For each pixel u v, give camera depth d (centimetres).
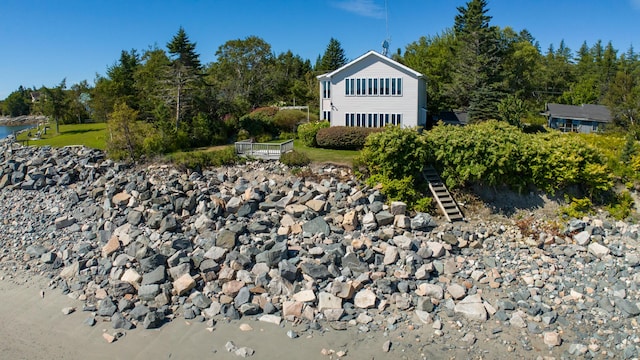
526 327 1398
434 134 2502
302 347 1327
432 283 1642
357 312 1484
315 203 2158
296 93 6950
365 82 3662
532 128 4956
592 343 1312
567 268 1766
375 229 2030
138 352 1325
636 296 1540
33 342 1388
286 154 2777
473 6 6806
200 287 1619
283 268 1599
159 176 2755
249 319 1473
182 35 3984
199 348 1335
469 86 5250
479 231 2125
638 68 9950
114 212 2258
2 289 1709
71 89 6341
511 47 6538
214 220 2081
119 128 3095
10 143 3922
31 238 2119
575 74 10169
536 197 2362
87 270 1769
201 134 3725
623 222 2227
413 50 7725
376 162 2448
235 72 7400
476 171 2308
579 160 2327
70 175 2891
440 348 1311
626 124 4231
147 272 1659
